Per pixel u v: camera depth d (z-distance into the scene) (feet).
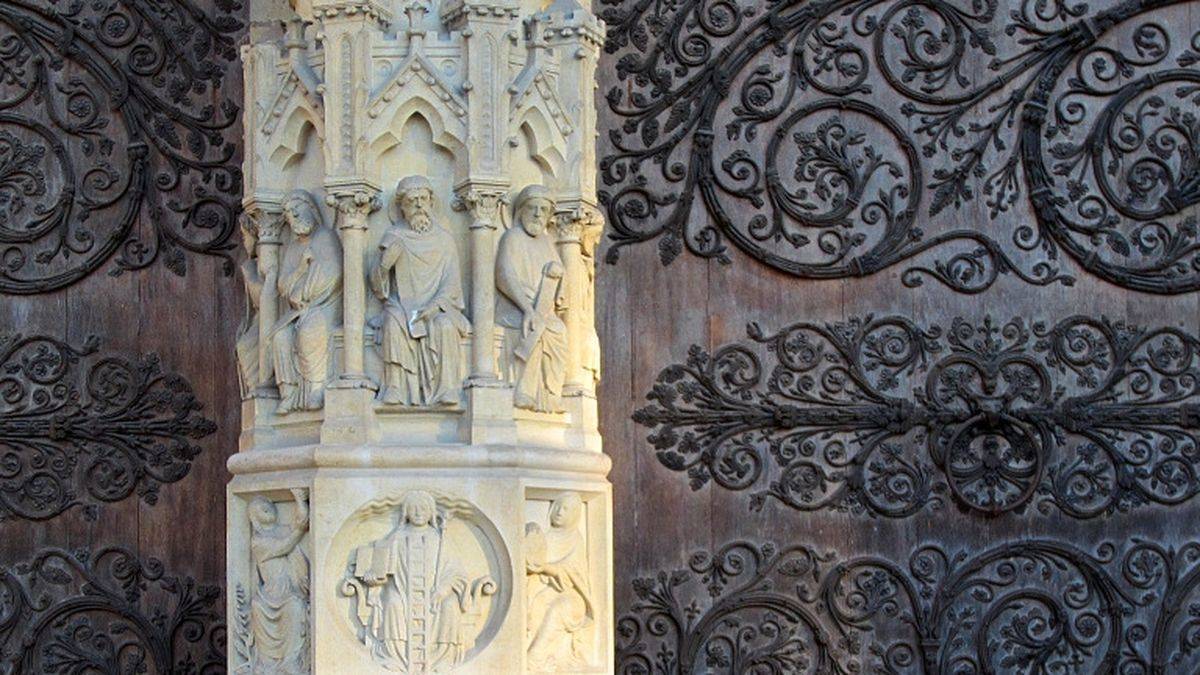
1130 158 24.18
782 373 23.70
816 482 23.57
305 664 19.08
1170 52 24.26
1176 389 24.04
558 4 20.58
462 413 19.34
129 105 23.40
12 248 23.16
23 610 22.67
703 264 23.76
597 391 23.36
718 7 24.13
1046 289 24.09
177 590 22.72
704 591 23.27
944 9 24.22
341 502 18.89
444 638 18.92
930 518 23.65
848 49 24.16
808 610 23.39
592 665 19.92
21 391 22.95
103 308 23.13
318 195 19.86
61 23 23.48
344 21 19.45
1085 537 23.77
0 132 23.34
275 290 19.98
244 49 20.48
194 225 23.26
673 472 23.43
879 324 23.85
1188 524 23.89
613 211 23.68
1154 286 24.09
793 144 24.00
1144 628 23.67
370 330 19.38
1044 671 23.52
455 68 19.66
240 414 22.89
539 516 19.63
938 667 23.36
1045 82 24.21
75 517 22.84
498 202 19.49
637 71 23.90
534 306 19.70
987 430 23.82
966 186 24.14
